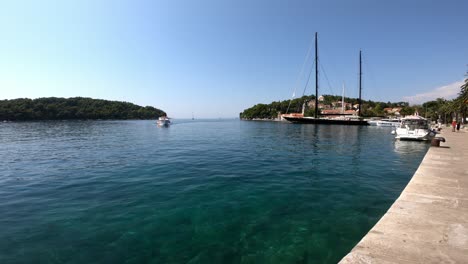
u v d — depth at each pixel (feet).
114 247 14.93
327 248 14.82
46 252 14.38
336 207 21.39
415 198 18.28
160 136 113.19
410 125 84.23
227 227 17.49
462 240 11.93
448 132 104.88
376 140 87.04
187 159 47.57
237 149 63.62
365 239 12.14
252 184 28.89
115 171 36.50
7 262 13.43
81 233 16.60
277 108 499.10
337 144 74.59
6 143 81.66
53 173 35.50
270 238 16.01
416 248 11.20
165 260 13.67
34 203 22.56
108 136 113.19
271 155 52.80
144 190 26.45
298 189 26.81
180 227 17.51
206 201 22.85
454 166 29.76
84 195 24.86
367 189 26.94
